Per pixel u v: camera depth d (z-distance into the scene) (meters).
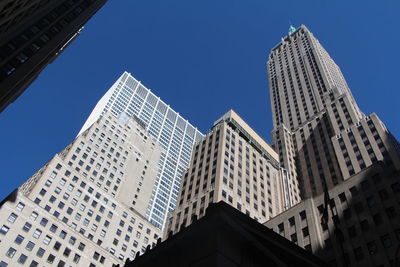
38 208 96.06
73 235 98.62
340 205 64.69
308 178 130.00
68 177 114.44
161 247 30.81
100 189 121.00
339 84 188.38
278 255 29.89
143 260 31.91
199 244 28.20
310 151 140.25
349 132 118.38
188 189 103.00
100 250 102.12
